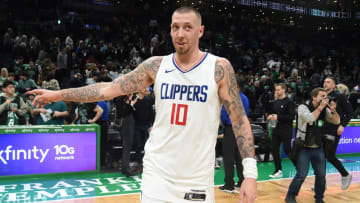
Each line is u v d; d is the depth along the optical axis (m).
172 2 21.62
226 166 5.34
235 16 22.80
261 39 21.44
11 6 17.61
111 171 6.67
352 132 8.84
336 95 5.33
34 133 5.99
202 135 1.73
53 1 18.59
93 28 17.12
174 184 1.74
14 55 12.88
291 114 6.06
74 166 6.29
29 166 5.98
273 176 6.46
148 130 6.91
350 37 24.62
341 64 20.50
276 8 23.58
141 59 13.82
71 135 6.25
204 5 21.80
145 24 19.33
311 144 4.35
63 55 12.05
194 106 1.72
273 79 13.73
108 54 14.04
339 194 5.37
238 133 1.79
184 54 1.75
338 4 23.61
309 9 24.03
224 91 1.78
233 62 16.17
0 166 5.79
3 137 5.79
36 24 17.09
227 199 4.97
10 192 5.14
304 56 20.20
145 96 6.69
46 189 5.34
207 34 18.88
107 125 6.92
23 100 6.29
